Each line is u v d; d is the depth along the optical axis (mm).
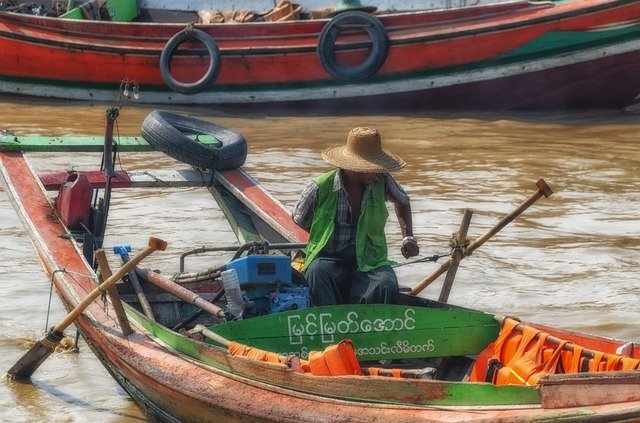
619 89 71000
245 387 22641
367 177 26750
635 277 36500
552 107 72688
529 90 71312
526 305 33844
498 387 20172
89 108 71062
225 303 28984
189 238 40531
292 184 49312
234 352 23625
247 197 33812
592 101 72312
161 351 24703
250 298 26297
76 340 30578
